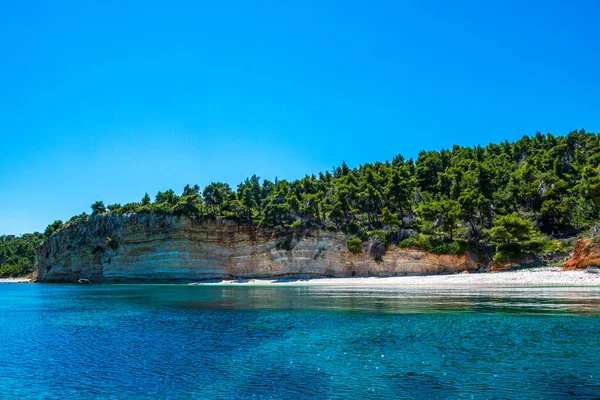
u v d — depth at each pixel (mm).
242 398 17234
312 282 90375
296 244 98875
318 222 102562
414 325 32031
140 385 19359
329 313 40000
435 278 79312
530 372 19484
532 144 144500
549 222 93312
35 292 90062
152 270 109000
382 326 32031
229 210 110812
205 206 113812
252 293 68250
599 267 68812
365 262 93000
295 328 32469
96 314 45031
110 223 121438
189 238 107312
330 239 97062
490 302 44750
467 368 20344
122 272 113500
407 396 16812
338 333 29844
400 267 90375
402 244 91312
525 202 104375
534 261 79250
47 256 143625
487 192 103438
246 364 22266
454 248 87062
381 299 51219
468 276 77250
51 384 19812
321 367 21281
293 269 98125
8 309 52531
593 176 85812
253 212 111625
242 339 28797
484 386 17734
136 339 29750
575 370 19688
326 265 95688
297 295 61375
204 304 52250
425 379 18875
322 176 145875
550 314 35406
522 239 87312
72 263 128875
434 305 43438
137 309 48625
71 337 31281
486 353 22984
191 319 38969
